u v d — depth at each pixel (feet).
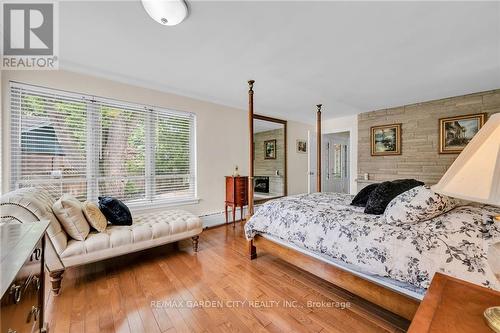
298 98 11.82
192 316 5.03
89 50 6.96
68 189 8.30
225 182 12.98
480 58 7.31
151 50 6.93
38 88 7.68
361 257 4.81
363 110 14.33
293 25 5.60
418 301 4.21
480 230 4.10
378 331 4.59
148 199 10.28
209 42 6.43
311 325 4.76
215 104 12.57
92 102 8.80
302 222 6.33
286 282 6.49
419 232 4.42
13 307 2.45
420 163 12.39
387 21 5.42
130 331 4.56
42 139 7.80
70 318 4.90
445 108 11.60
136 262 7.79
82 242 6.33
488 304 2.25
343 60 7.50
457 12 5.06
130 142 9.78
